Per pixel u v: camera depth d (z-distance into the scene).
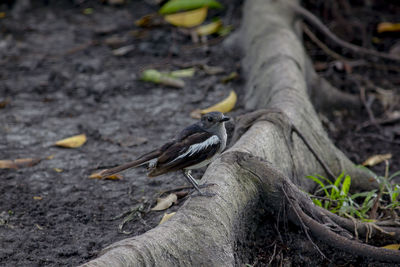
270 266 7.16
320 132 9.59
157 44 15.97
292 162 8.48
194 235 6.01
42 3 19.95
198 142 7.07
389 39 16.64
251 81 11.96
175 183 9.00
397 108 13.34
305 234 7.51
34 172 9.50
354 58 15.72
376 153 11.30
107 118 11.80
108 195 8.69
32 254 6.99
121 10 19.17
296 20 14.90
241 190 7.03
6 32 17.08
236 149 7.47
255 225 7.38
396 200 8.72
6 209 8.19
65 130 11.29
